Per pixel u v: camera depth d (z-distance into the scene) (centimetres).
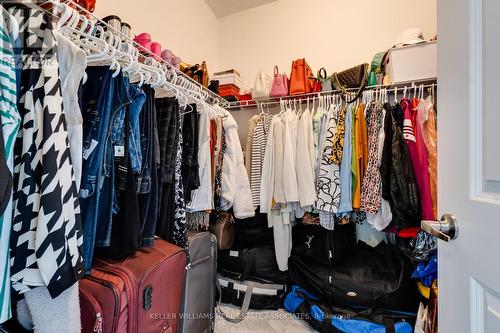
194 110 128
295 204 161
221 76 199
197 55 208
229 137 155
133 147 86
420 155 130
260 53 222
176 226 115
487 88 46
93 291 72
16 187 54
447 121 58
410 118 136
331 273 146
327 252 154
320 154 153
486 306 45
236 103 199
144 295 82
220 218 170
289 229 167
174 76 119
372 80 158
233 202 155
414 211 127
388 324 125
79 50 66
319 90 175
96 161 74
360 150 145
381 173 135
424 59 141
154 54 111
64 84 64
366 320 130
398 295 132
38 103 55
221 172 152
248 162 177
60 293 55
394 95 157
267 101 193
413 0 177
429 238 123
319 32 204
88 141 73
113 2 136
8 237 49
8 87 50
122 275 77
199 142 132
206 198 133
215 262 143
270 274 167
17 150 55
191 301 118
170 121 107
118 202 84
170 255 96
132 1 148
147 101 94
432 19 173
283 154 159
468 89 50
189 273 117
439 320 61
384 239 170
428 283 123
